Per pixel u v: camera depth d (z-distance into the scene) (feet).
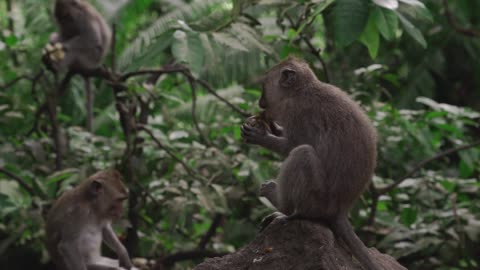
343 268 23.84
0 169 39.47
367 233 36.47
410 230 35.78
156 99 40.60
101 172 37.37
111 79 41.42
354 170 24.36
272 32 43.37
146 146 39.34
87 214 36.35
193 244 43.57
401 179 36.94
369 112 38.22
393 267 25.94
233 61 47.26
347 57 56.59
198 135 42.83
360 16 25.17
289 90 26.30
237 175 38.58
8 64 51.96
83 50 53.26
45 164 42.45
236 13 31.99
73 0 53.98
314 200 24.49
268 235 24.59
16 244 46.57
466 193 38.88
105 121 52.06
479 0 63.57
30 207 40.22
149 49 26.09
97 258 36.63
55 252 37.01
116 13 39.63
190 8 42.80
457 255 34.71
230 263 24.40
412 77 61.00
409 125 37.17
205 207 34.42
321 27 56.13
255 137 26.02
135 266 38.93
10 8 57.82
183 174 37.29
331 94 25.57
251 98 45.57
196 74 24.76
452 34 62.28
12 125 45.03
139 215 39.01
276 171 37.19
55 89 44.29
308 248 23.59
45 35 57.52
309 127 25.18
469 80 66.49
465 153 37.04
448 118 40.27
